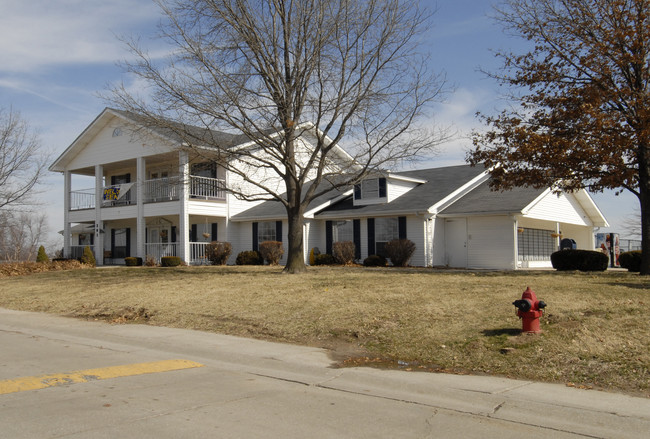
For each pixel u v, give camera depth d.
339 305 11.95
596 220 29.84
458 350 8.58
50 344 10.32
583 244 30.55
